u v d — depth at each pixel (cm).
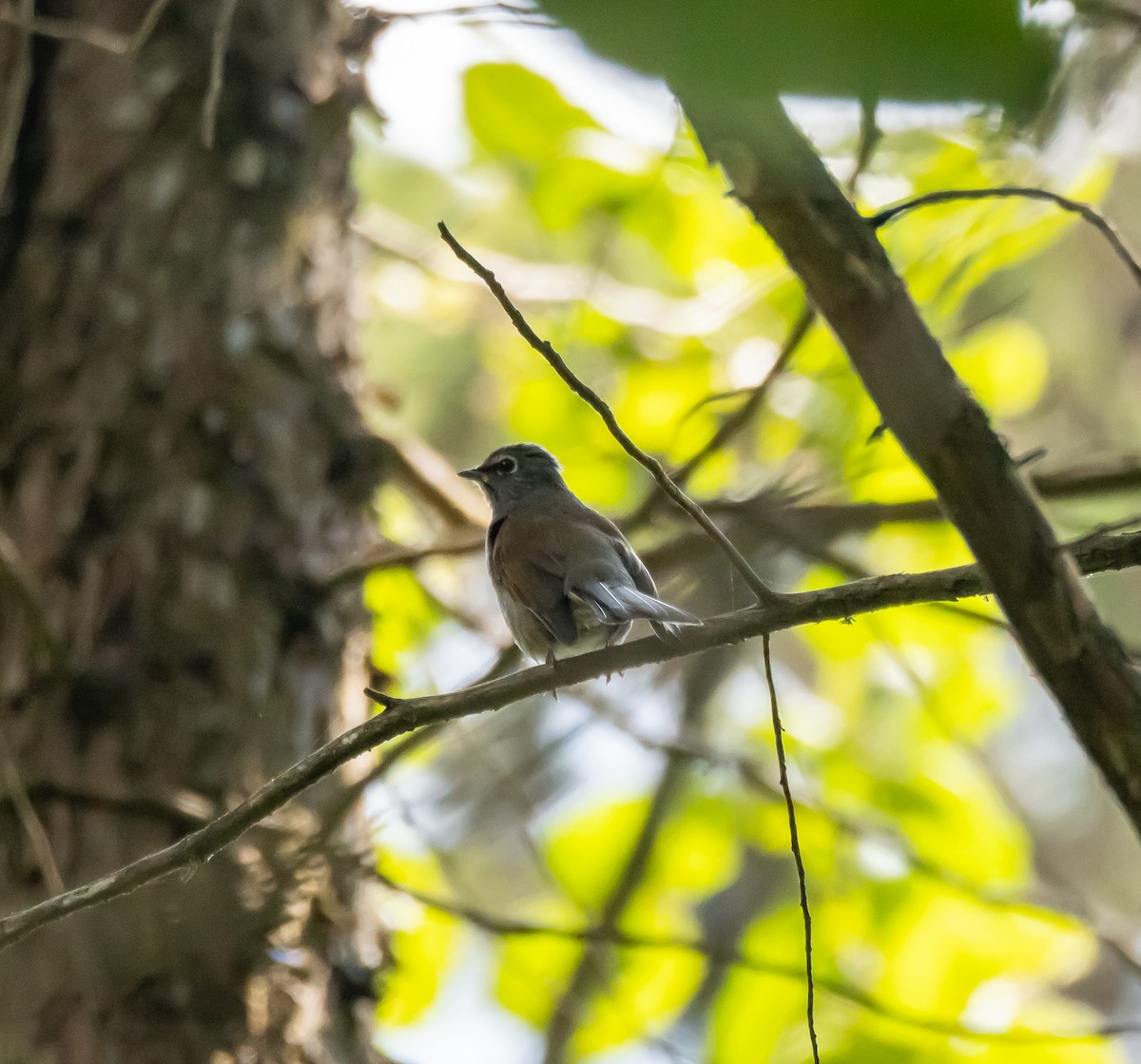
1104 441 2083
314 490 1002
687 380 1372
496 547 1032
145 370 971
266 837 891
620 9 179
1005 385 1396
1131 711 509
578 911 1319
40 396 970
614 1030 1266
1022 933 1286
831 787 1363
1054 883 1559
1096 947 1289
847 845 1315
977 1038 1022
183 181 1014
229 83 1039
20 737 887
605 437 1398
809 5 178
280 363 1007
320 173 1070
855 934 1283
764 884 1916
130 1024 827
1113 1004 2022
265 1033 848
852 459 1162
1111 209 1903
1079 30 581
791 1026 1202
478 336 1780
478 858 1938
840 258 452
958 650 1441
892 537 1379
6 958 838
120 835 866
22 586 854
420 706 738
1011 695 1529
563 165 1320
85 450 954
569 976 1305
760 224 465
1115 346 2081
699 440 1305
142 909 850
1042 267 2044
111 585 925
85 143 1017
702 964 1309
